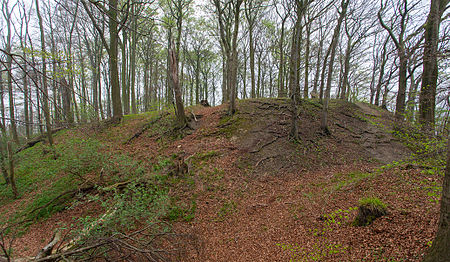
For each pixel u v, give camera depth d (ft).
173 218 25.13
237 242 21.44
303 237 19.39
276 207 26.35
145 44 79.87
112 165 31.86
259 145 40.50
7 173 36.24
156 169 32.53
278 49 83.46
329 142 43.78
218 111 52.47
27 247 22.54
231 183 31.68
